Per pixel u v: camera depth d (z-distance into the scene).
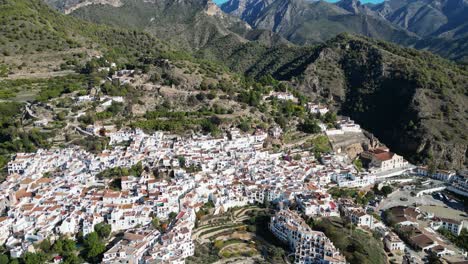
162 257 164.38
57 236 177.50
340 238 189.62
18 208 191.00
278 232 198.25
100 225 184.12
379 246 196.25
